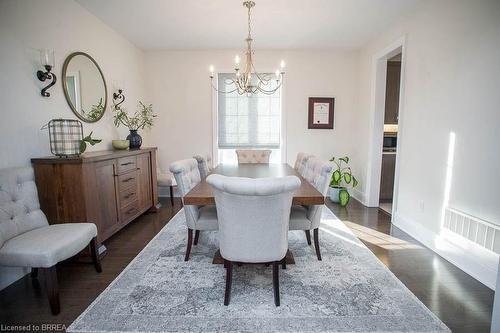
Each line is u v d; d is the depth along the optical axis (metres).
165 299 1.80
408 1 2.77
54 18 2.48
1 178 1.77
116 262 2.34
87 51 3.01
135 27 3.47
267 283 1.99
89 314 1.65
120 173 2.86
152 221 3.40
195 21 3.29
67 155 2.30
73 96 2.74
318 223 2.30
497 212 1.90
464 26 2.18
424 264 2.28
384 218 3.49
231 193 1.48
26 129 2.17
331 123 4.58
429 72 2.63
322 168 2.24
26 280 2.04
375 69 3.83
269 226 1.61
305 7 2.92
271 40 3.98
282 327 1.54
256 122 4.62
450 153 2.35
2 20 1.96
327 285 1.96
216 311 1.68
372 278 2.05
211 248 2.60
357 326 1.55
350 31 3.62
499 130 1.87
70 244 1.74
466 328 1.54
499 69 1.87
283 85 4.51
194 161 2.58
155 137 4.65
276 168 3.09
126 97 3.92
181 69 4.50
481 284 1.98
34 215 1.95
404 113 3.09
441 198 2.47
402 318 1.62
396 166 3.24
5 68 1.99
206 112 4.59
